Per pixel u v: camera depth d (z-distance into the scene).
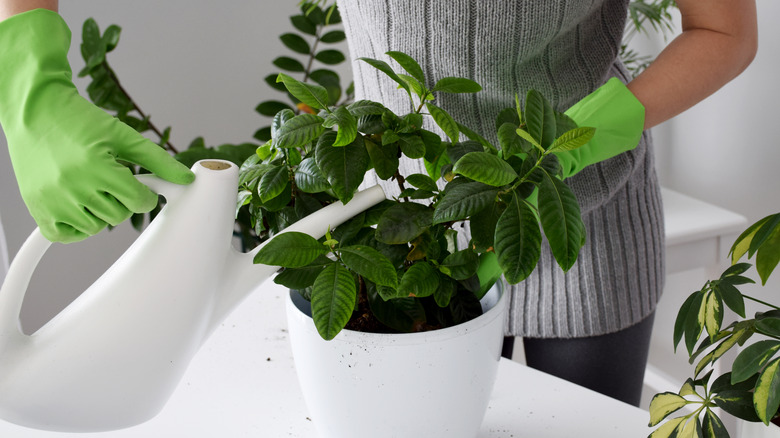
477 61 0.77
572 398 0.67
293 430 0.63
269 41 1.85
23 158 0.52
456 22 0.75
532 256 0.45
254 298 0.86
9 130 0.54
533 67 0.80
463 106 0.82
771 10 1.22
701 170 1.48
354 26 0.88
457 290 0.55
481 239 0.48
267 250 0.48
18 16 0.56
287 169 0.52
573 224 0.46
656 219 1.00
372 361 0.49
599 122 0.69
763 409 0.43
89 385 0.48
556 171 0.48
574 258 0.45
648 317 1.03
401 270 0.53
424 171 0.81
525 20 0.73
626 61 1.46
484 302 0.58
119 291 0.46
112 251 1.77
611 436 0.62
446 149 0.52
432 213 0.49
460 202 0.46
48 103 0.52
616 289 0.96
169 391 0.52
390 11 0.77
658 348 1.65
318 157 0.48
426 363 0.49
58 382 0.47
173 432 0.63
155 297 0.47
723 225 1.27
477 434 0.59
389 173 0.50
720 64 0.78
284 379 0.71
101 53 1.36
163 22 1.71
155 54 1.73
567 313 0.96
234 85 1.85
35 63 0.54
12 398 0.47
